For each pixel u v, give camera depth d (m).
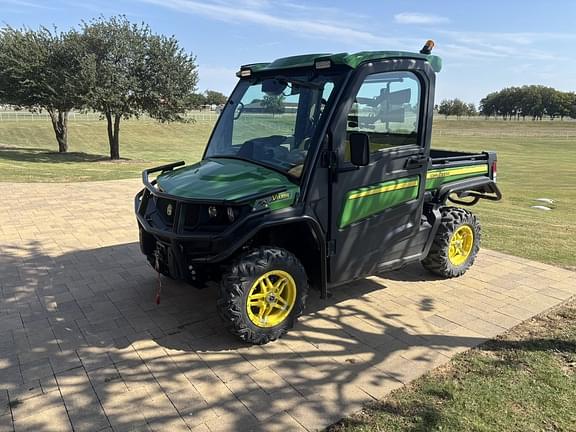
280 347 3.59
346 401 2.89
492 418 2.71
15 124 43.81
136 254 5.79
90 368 3.28
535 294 4.61
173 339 3.70
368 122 3.77
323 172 3.56
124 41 22.62
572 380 3.10
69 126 45.25
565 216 10.34
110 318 4.06
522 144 48.44
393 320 4.04
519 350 3.50
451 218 4.84
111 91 22.45
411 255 4.49
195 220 3.43
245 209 3.32
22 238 6.50
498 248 6.26
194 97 25.41
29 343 3.62
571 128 78.00
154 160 25.78
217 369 3.27
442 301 4.45
